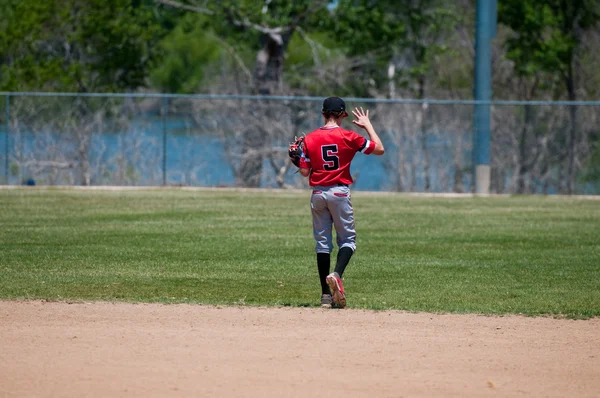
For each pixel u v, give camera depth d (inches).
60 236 1950.1
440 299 1315.2
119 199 2824.8
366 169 3582.7
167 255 1711.4
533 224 2305.6
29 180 3341.5
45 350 960.9
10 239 1892.2
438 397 815.7
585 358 965.2
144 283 1417.3
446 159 3452.3
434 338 1043.9
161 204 2684.5
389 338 1037.2
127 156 3390.7
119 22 4451.3
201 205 2672.2
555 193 3577.8
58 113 3410.4
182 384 841.5
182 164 3437.5
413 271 1577.3
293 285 1423.5
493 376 888.3
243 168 3447.3
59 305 1213.7
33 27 4367.6
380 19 4584.2
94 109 3464.6
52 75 4242.1
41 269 1530.5
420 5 4872.0
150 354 948.0
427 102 3161.9
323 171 1208.2
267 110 3481.8
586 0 4399.6
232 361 922.7
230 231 2071.9
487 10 3329.2
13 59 4517.7
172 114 3612.2
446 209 2687.0
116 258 1665.8
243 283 1434.5
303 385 843.4
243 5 4365.2
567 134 3563.0
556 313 1216.8
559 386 859.4
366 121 1227.9
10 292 1311.5
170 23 5748.0
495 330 1097.4
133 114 3474.4
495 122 3580.2
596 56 4667.8
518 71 4421.8
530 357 965.8
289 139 3479.3
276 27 4456.2
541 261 1700.3
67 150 3398.1
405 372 894.4
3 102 3417.8
